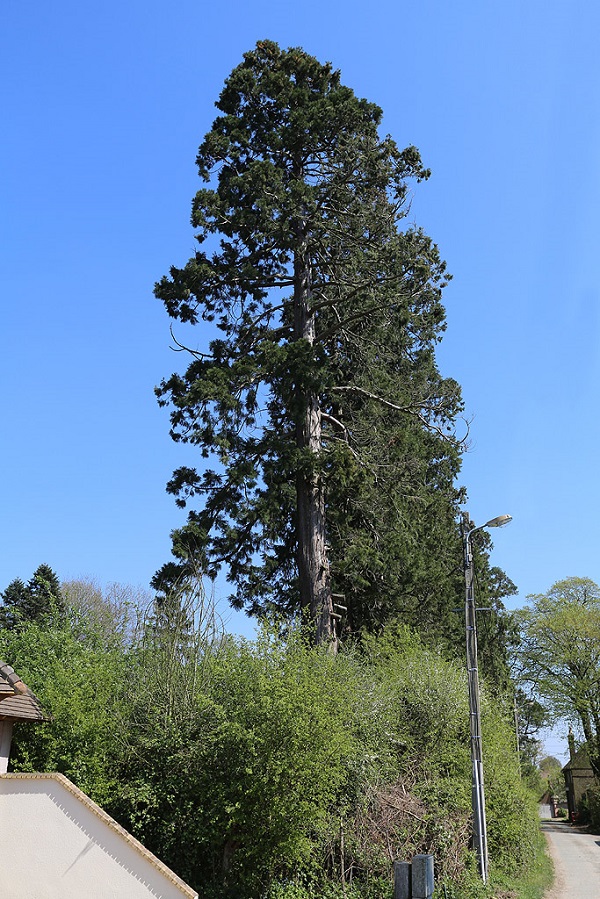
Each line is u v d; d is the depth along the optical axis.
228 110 26.36
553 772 93.44
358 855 14.92
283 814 13.13
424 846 16.03
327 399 26.77
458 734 20.23
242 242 25.02
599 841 41.31
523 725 53.16
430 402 26.02
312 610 22.67
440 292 25.41
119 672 15.88
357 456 24.66
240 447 23.41
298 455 22.73
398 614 26.27
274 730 13.15
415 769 18.38
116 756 14.56
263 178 23.75
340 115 24.42
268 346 23.08
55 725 13.88
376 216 24.41
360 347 26.02
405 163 24.64
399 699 19.33
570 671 53.47
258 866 13.65
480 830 16.36
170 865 14.01
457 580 29.67
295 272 25.73
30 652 16.52
